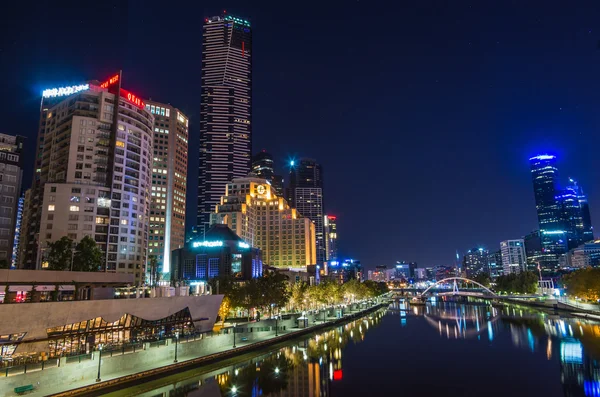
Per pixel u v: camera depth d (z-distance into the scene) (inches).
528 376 3425.2
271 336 4884.4
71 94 7672.2
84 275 3836.1
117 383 2728.8
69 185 6609.3
